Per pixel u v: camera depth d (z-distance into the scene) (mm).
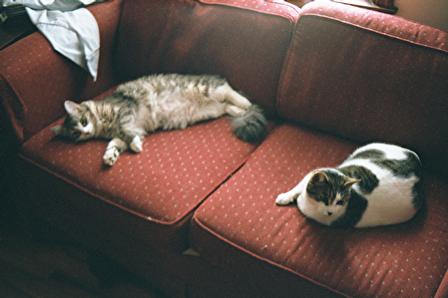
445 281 1246
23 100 1878
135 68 2182
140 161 1778
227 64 1963
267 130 1920
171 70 2105
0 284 2004
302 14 1772
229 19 1895
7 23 2043
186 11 1982
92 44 2023
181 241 1621
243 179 1685
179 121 1974
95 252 1961
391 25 1668
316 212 1481
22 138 1929
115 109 1963
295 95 1836
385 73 1647
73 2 2080
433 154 1646
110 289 1978
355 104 1726
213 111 1993
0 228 2248
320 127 1855
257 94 1959
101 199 1699
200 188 1671
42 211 2029
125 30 2121
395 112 1660
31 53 1891
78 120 1883
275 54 1853
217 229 1521
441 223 1503
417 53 1604
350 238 1459
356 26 1685
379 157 1570
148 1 2059
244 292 1577
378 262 1388
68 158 1825
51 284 2000
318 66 1759
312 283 1374
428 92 1592
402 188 1473
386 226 1502
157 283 1874
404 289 1325
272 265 1425
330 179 1416
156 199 1637
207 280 1662
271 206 1579
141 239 1688
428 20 2039
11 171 2025
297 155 1773
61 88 2021
